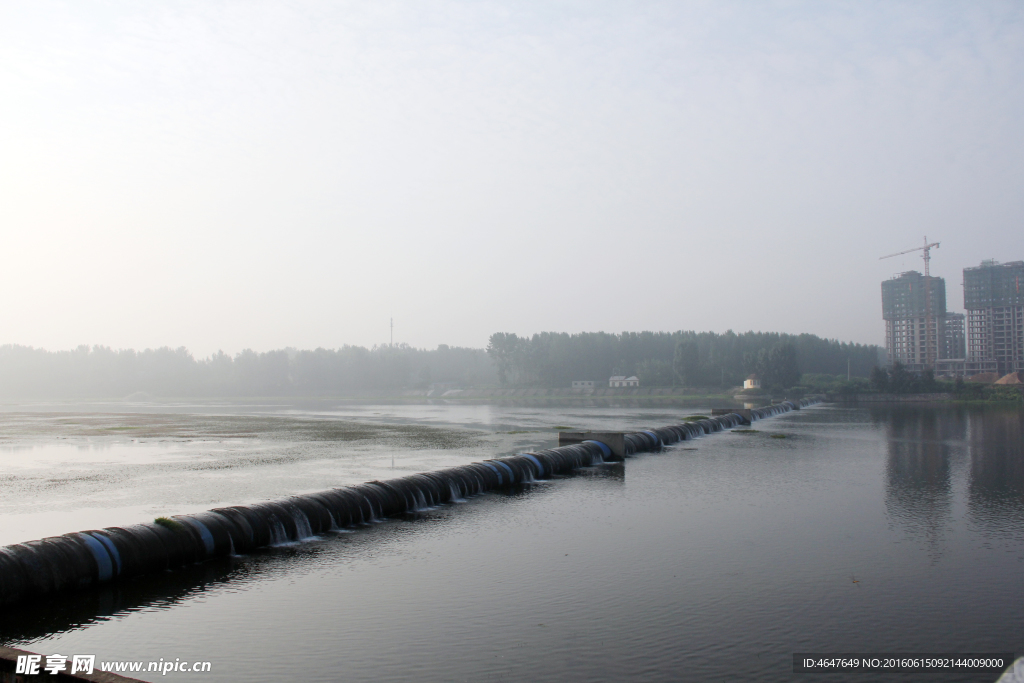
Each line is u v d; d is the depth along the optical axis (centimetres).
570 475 4478
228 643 1659
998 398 16750
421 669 1523
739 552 2525
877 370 18188
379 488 3147
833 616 1872
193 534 2327
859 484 4084
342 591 2050
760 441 6912
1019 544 2645
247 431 8444
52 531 2823
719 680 1480
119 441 6969
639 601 1983
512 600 1983
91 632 1717
